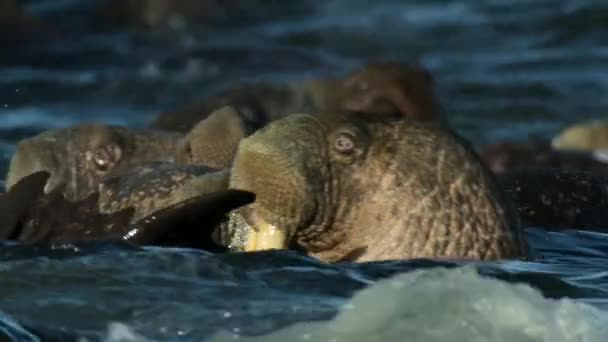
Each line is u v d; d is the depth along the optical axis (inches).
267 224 1178.6
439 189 1204.5
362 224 1200.2
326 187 1184.8
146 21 3550.7
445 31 3440.0
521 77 2893.7
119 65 3080.7
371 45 3344.0
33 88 2748.5
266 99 2329.0
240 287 1059.3
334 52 3297.2
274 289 1060.5
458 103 2706.7
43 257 1114.7
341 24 3535.9
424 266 1162.6
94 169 1381.6
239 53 3147.1
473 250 1206.3
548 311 967.6
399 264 1163.9
